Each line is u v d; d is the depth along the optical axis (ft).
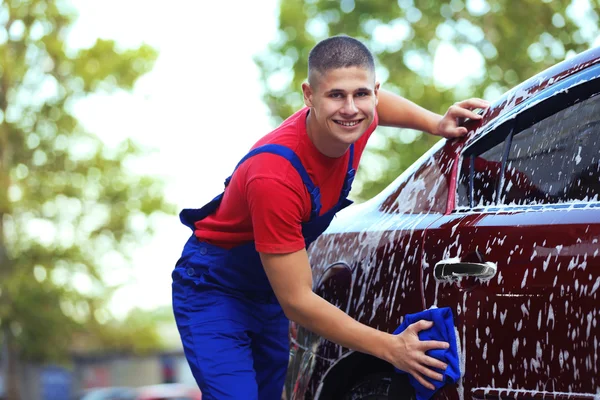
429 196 11.55
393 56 76.69
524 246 9.71
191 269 12.30
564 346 9.14
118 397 114.32
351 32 77.71
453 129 11.60
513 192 10.38
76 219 99.04
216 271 12.15
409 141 73.51
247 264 12.05
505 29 69.21
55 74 98.22
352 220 12.76
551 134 10.17
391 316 11.24
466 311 10.18
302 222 11.29
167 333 205.98
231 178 12.02
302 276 10.91
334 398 12.53
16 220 99.60
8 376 106.22
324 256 12.75
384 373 11.78
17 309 98.73
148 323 112.68
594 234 9.09
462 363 10.16
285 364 13.01
